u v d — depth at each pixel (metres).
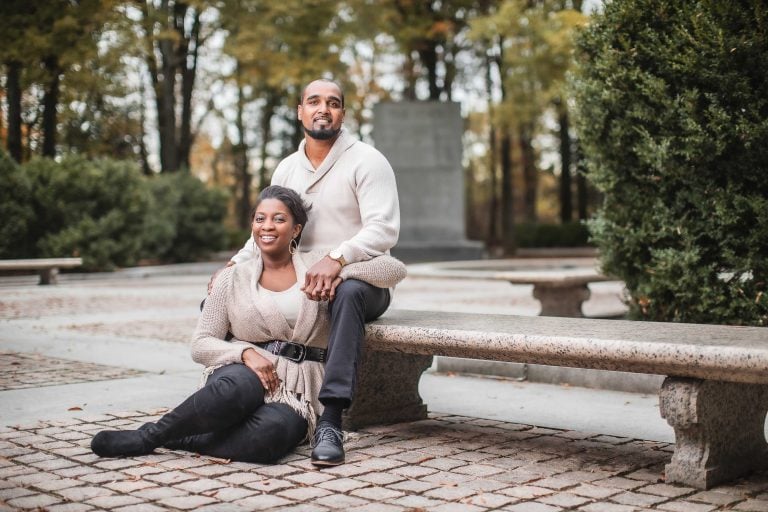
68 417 4.11
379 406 4.06
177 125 32.84
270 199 3.63
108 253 19.11
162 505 2.71
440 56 31.70
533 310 9.95
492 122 25.91
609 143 5.21
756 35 4.50
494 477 3.08
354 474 3.12
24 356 6.34
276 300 3.56
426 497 2.82
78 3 20.58
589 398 4.87
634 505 2.73
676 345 2.77
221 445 3.33
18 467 3.18
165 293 13.46
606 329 3.25
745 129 4.49
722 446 3.01
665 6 4.87
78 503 2.71
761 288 4.75
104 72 22.53
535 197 39.66
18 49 19.61
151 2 23.28
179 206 24.05
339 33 23.42
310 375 3.52
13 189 18.39
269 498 2.79
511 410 4.50
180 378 5.34
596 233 5.42
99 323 8.85
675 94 4.87
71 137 27.33
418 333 3.44
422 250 22.66
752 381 2.67
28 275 18.66
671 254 4.92
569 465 3.27
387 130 23.22
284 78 22.67
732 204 4.71
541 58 22.69
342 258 3.49
